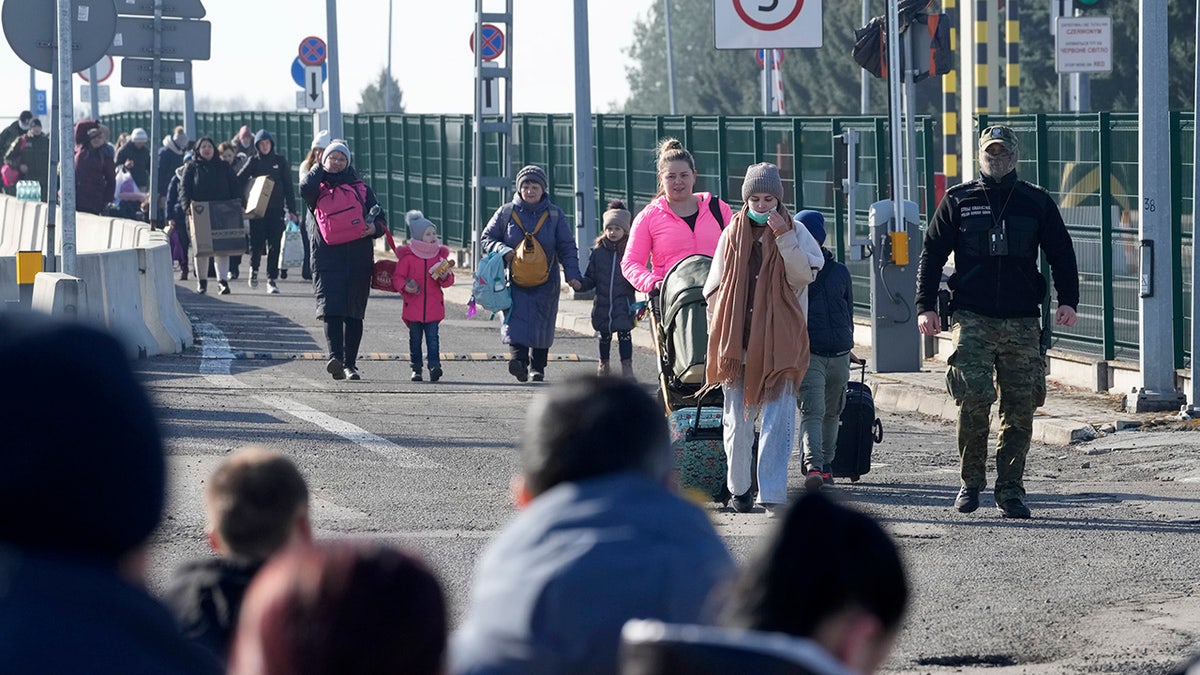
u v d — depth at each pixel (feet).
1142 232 115.75
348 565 18.84
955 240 83.30
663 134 204.44
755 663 17.83
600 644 27.48
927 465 102.32
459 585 66.28
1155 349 116.47
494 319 197.57
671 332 86.79
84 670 14.88
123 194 285.84
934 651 57.67
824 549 20.36
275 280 234.17
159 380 132.05
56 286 126.52
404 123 312.91
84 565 15.57
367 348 164.55
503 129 223.30
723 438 84.99
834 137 143.23
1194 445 103.24
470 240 276.82
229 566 32.71
